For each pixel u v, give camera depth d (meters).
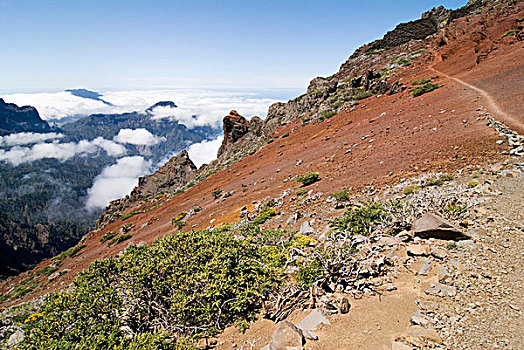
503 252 5.77
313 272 6.16
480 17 45.66
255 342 5.12
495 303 4.57
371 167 16.70
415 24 63.00
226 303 6.09
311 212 13.30
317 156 25.66
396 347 4.07
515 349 3.73
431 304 4.85
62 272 29.06
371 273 6.09
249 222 15.23
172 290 6.17
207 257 7.08
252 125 60.16
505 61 26.61
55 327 5.47
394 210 8.40
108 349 4.92
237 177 34.59
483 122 15.39
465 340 4.03
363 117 31.22
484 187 8.92
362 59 61.81
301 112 47.38
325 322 4.99
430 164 13.37
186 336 5.44
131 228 36.62
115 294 6.03
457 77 29.17
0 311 23.98
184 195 40.50
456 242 6.50
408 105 26.69
